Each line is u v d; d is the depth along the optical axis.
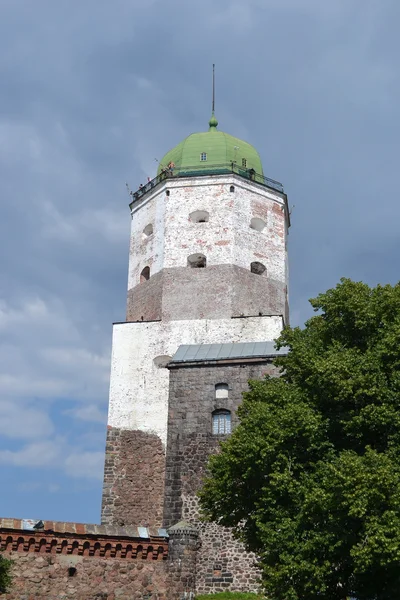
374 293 29.36
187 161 49.38
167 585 30.42
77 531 30.17
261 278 46.53
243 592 33.44
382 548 23.27
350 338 29.17
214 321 44.56
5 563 27.02
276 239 48.09
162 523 36.47
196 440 37.19
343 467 24.59
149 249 48.03
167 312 45.25
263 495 27.92
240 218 47.12
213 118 52.62
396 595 24.53
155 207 48.75
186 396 38.25
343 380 27.02
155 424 42.88
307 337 30.34
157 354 44.47
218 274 45.59
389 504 23.86
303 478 26.53
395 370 27.17
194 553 31.19
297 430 27.14
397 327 27.53
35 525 29.72
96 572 29.97
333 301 29.55
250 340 43.69
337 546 24.84
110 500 41.34
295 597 25.20
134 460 42.19
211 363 38.56
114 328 45.69
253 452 27.67
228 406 37.66
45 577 29.28
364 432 26.98
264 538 26.59
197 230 46.88
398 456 25.53
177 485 36.44
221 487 29.09
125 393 43.94
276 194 49.19
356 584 26.25
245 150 50.50
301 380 29.31
